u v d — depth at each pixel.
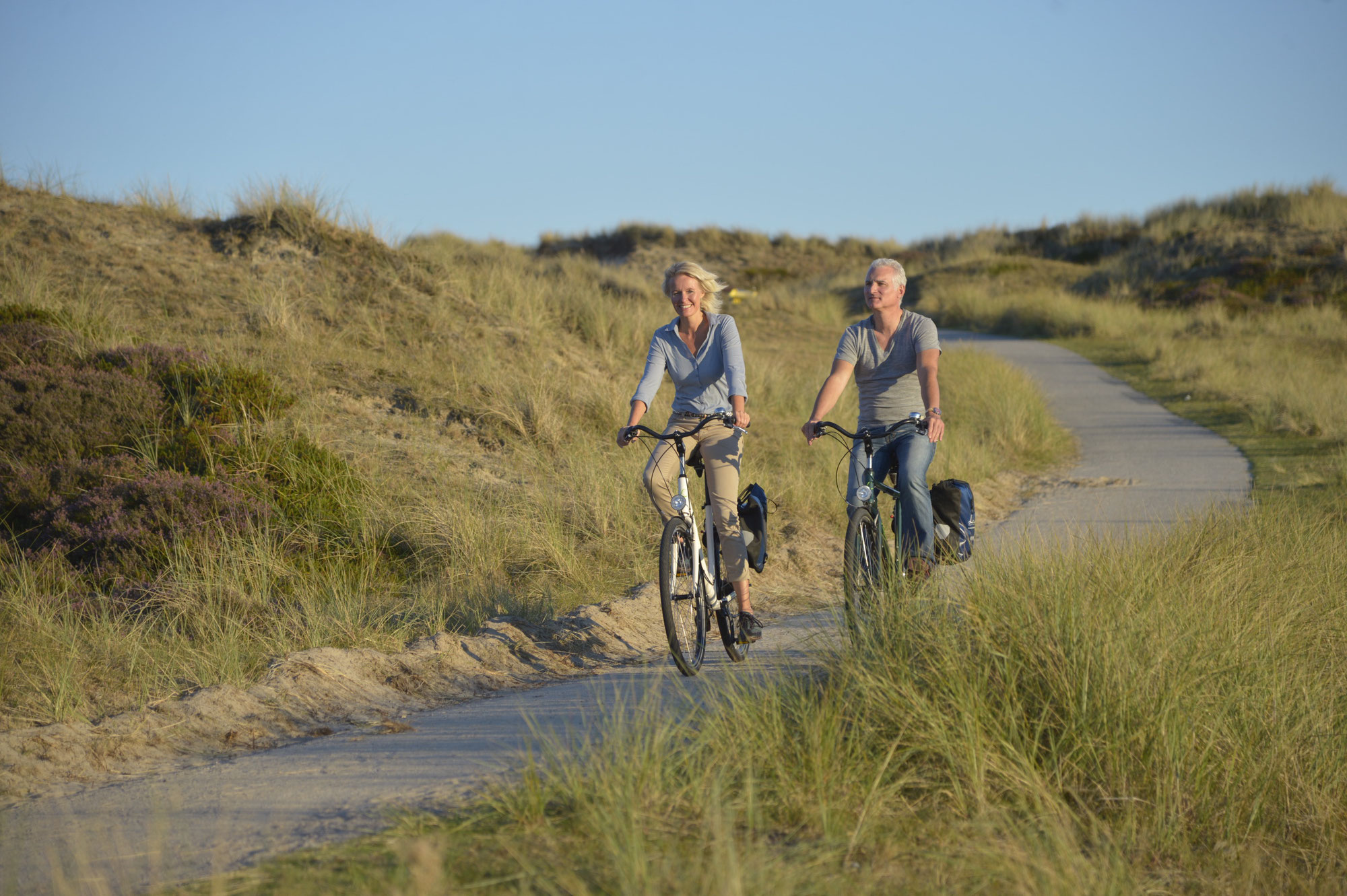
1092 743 8.45
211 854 7.29
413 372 26.78
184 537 15.77
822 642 11.30
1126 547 13.18
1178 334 66.81
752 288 100.00
